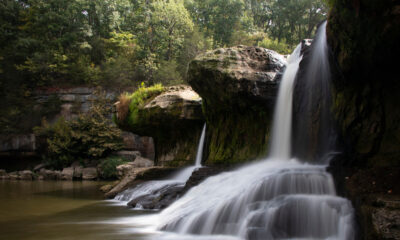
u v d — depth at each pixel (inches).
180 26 1729.8
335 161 355.9
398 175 265.7
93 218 405.4
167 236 303.1
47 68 1690.5
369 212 226.7
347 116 358.9
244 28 1894.7
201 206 345.7
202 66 512.4
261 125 521.0
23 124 1552.7
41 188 839.1
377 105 332.8
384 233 209.0
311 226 258.5
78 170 1273.4
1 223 374.6
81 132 1391.5
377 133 327.9
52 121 1595.7
